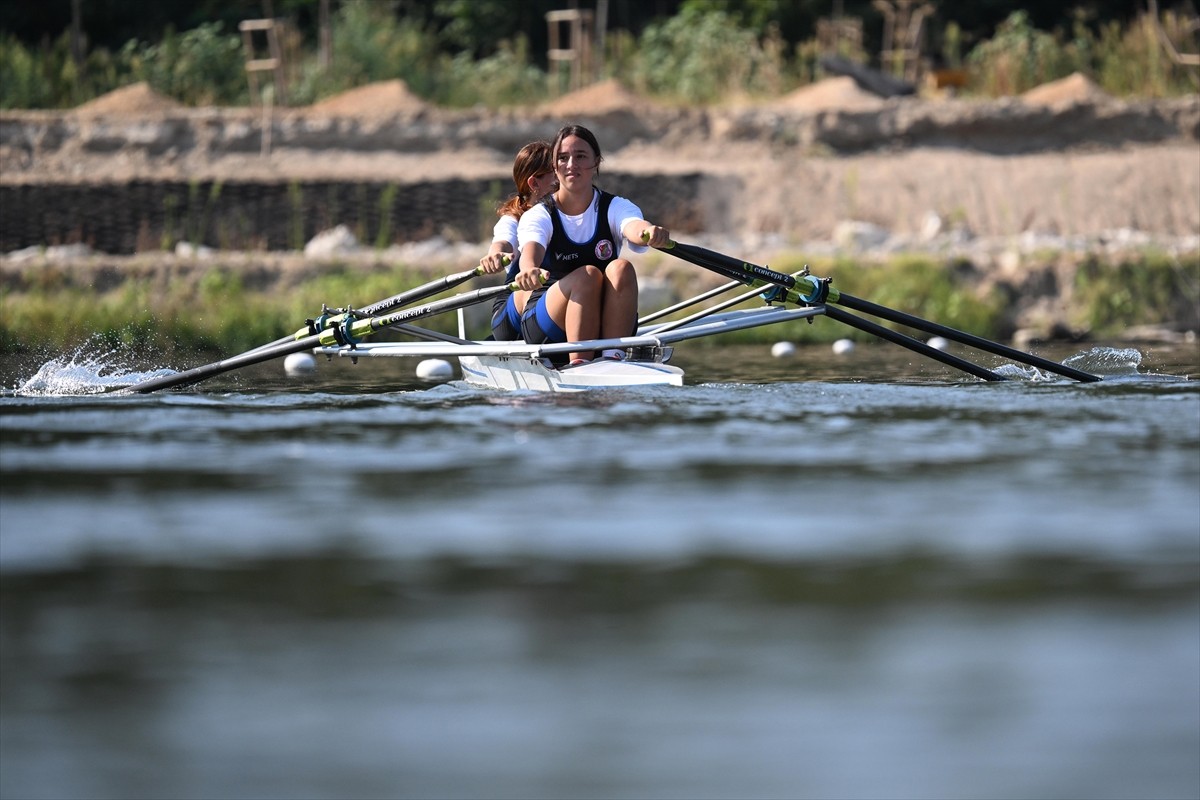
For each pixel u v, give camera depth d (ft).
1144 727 27.89
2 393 91.35
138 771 26.11
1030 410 76.59
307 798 24.86
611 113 262.88
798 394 84.58
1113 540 43.60
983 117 265.75
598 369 87.51
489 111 261.24
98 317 168.66
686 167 253.24
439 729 28.07
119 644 33.55
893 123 265.13
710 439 66.03
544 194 96.17
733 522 46.83
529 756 26.68
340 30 303.89
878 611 35.78
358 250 223.30
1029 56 307.17
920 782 25.39
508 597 37.47
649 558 41.68
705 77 292.20
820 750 26.91
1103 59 312.71
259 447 64.75
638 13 396.57
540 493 52.47
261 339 165.27
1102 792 24.89
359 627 34.73
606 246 93.04
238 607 36.70
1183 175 256.73
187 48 295.07
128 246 227.61
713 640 33.45
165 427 72.28
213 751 27.02
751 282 95.96
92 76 290.15
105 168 246.27
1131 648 32.60
